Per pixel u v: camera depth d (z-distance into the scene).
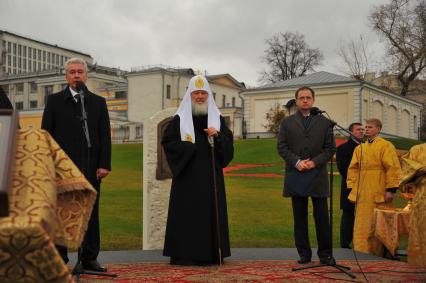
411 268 6.23
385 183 8.05
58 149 2.75
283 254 7.36
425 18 45.16
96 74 61.59
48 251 2.12
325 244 6.18
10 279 2.14
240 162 29.70
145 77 54.25
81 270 5.12
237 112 50.50
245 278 5.33
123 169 27.23
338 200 15.88
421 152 5.55
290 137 6.39
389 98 45.31
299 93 6.48
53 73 63.88
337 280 5.32
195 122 6.46
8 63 88.25
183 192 6.30
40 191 2.30
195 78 6.50
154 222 8.21
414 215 5.52
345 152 8.69
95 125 5.48
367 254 7.80
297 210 6.44
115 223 10.80
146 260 6.75
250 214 12.39
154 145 8.29
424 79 48.25
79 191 2.79
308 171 6.22
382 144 8.08
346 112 41.03
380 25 46.41
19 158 2.46
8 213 2.06
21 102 65.75
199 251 6.13
